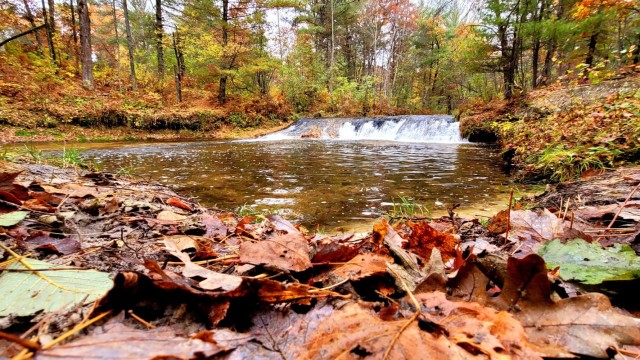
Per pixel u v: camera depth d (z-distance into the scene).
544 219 1.77
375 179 5.29
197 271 0.92
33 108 11.81
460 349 0.55
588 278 0.89
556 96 8.86
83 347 0.51
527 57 19.70
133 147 10.41
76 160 4.68
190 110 16.25
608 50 12.52
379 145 11.44
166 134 14.77
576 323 0.63
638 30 11.57
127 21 16.81
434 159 7.61
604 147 4.18
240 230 1.76
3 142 10.02
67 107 12.64
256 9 18.86
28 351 0.48
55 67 15.80
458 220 2.54
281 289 0.76
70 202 1.97
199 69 18.50
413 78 32.47
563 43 10.97
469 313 0.66
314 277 1.00
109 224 1.63
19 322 0.65
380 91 26.06
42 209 1.63
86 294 0.75
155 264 0.72
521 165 5.71
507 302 0.72
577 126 5.53
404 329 0.60
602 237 1.45
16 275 0.81
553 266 1.04
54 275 0.82
